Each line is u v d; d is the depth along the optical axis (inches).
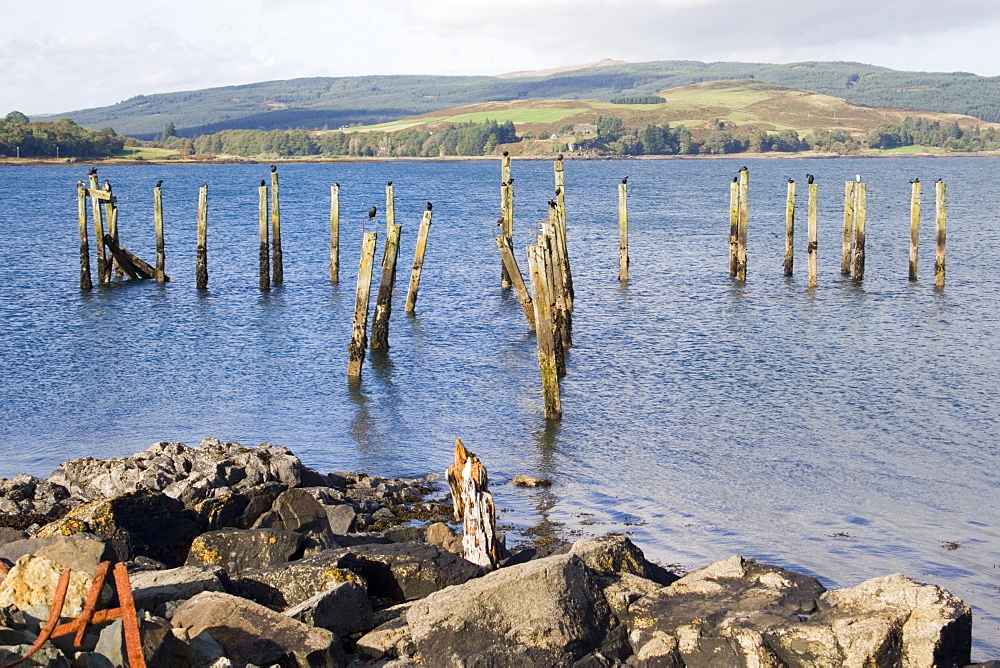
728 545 724.7
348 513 690.2
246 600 452.8
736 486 860.0
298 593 513.7
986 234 2908.5
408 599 532.7
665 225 3312.0
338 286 2016.5
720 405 1123.3
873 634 429.7
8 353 1384.1
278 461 760.3
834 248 2625.5
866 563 690.2
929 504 815.1
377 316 1422.2
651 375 1267.2
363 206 4375.0
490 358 1382.9
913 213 1958.7
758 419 1066.7
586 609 462.9
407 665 430.9
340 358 1384.1
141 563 553.0
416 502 816.3
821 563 689.6
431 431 1047.6
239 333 1545.3
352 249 2694.4
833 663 427.8
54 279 2079.2
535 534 743.1
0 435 1016.2
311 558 534.6
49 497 721.0
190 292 1932.8
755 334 1514.5
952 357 1354.6
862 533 749.3
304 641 428.5
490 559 598.5
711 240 2839.6
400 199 4916.3
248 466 750.5
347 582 486.6
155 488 722.8
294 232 3176.7
